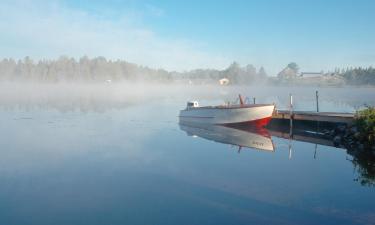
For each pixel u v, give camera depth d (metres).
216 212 9.73
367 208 9.84
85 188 11.98
